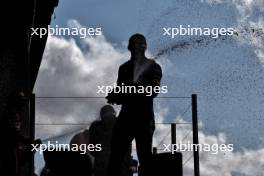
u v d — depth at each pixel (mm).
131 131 9898
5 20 13133
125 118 9898
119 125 9938
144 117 9891
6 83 13242
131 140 9961
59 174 10375
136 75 9883
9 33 13258
